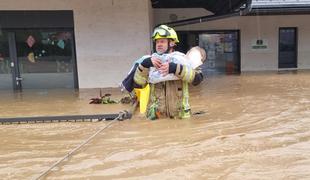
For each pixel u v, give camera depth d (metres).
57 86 13.66
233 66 19.20
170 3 17.53
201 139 5.00
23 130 6.38
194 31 18.83
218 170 3.73
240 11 13.96
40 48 13.48
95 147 4.91
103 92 11.86
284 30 19.09
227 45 19.02
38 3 13.15
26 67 13.55
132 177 3.65
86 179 3.67
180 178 3.55
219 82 13.14
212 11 18.23
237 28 18.78
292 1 17.27
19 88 13.60
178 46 18.83
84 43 13.35
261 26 18.77
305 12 17.77
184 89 6.49
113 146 4.89
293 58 19.09
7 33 13.33
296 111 6.88
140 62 6.25
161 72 6.12
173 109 6.49
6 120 7.28
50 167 4.11
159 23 18.50
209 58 19.11
